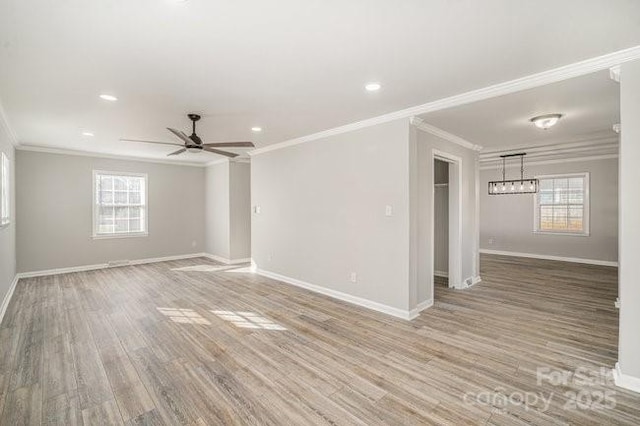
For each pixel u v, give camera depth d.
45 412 2.06
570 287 5.11
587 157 7.02
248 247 7.51
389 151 3.83
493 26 1.95
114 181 6.82
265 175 5.90
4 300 4.07
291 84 2.88
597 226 6.98
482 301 4.37
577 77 2.55
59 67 2.50
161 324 3.57
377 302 4.00
